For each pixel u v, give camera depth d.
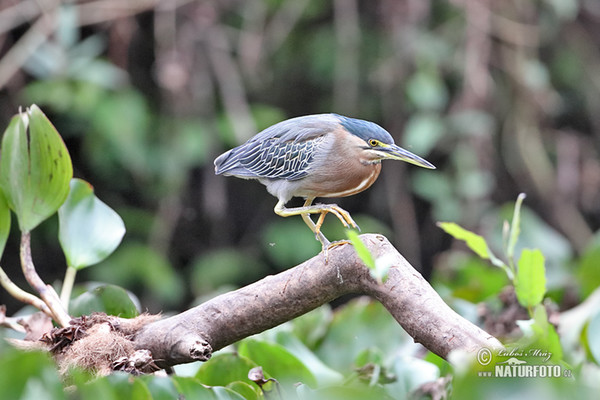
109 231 5.15
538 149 14.20
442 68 13.79
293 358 4.82
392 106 13.84
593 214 15.04
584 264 8.23
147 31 13.43
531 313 4.76
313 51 14.23
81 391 3.40
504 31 13.55
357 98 14.02
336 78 13.95
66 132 12.84
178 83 12.56
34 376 3.08
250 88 14.00
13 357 3.02
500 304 6.21
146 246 13.43
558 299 8.32
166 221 13.10
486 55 13.37
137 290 13.41
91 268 12.93
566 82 15.22
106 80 11.88
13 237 13.69
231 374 4.50
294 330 6.04
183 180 13.16
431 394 4.58
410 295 4.00
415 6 13.46
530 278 4.68
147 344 4.41
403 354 5.24
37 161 4.72
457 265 9.20
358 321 5.98
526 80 13.73
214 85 13.43
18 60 11.85
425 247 15.14
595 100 15.16
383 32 13.84
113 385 3.49
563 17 14.49
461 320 3.85
